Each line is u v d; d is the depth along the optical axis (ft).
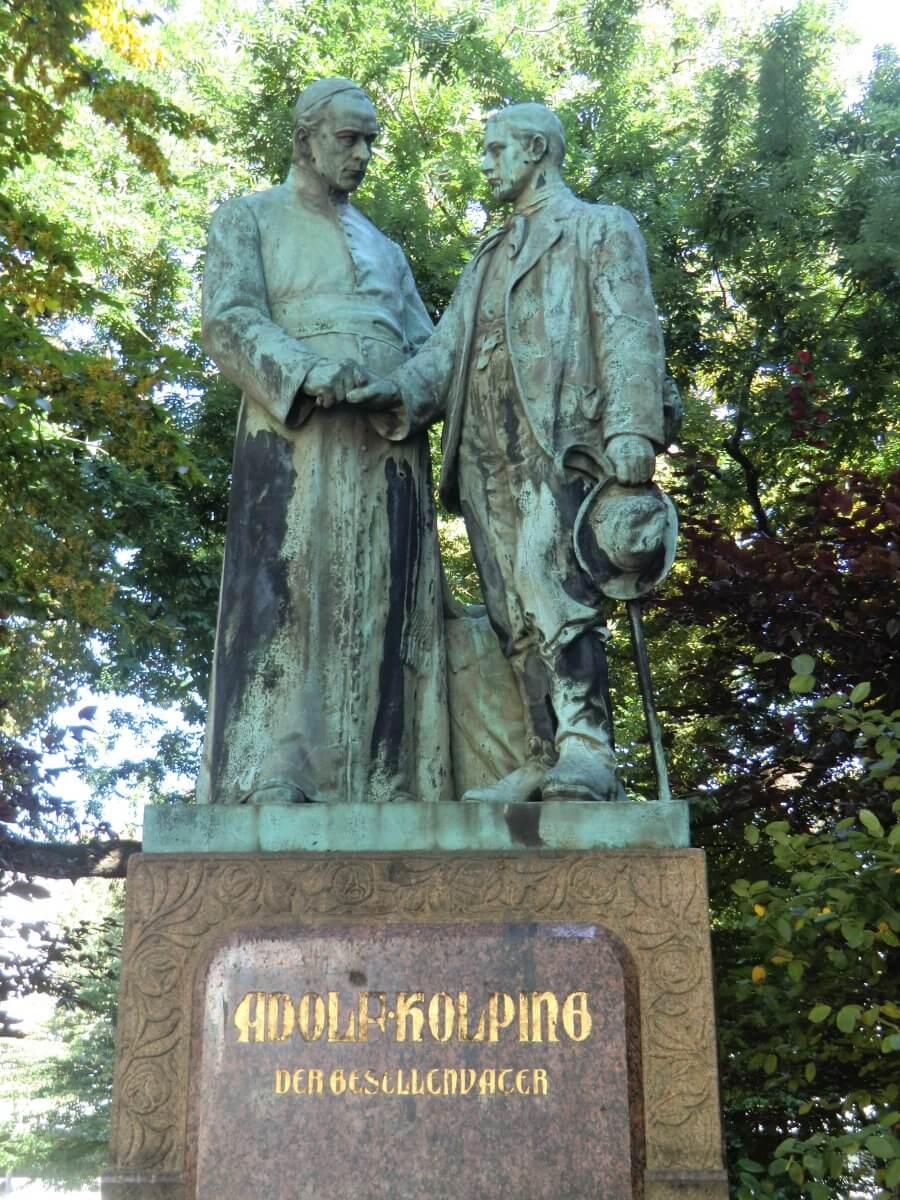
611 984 12.14
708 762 29.86
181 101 44.19
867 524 25.02
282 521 14.53
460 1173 11.76
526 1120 11.86
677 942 12.30
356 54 40.88
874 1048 20.43
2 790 30.48
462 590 37.52
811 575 24.47
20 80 28.58
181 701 39.11
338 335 15.21
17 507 30.09
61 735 31.65
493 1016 12.09
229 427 36.81
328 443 14.71
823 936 20.49
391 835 12.69
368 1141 11.84
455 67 41.32
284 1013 12.15
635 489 14.11
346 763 14.08
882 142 38.96
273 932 12.35
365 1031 12.08
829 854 18.86
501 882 12.47
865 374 35.37
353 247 15.72
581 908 12.39
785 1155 22.48
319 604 14.39
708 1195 11.72
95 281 39.78
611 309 14.53
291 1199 11.74
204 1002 12.23
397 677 14.55
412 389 14.80
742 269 37.55
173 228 42.80
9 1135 68.74
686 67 50.62
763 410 35.17
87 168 42.52
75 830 31.96
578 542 14.03
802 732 27.14
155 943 12.45
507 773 14.73
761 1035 22.65
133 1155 12.00
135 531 35.19
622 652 32.96
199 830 12.78
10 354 27.25
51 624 34.94
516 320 14.88
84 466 34.24
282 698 14.12
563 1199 11.70
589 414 14.49
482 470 14.92
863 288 36.14
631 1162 11.79
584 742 13.85
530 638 14.43
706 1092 11.97
